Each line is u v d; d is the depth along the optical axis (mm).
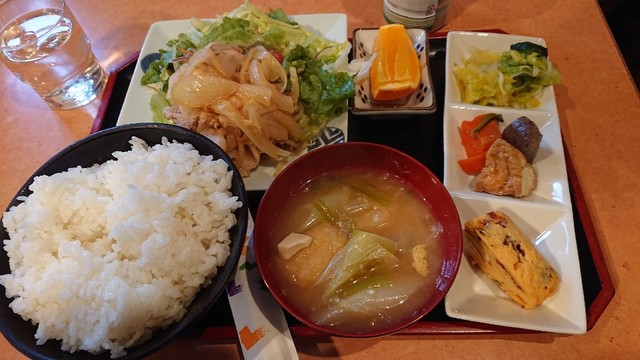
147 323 234
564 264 272
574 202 306
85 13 445
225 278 236
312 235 266
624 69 371
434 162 333
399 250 259
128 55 415
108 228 256
